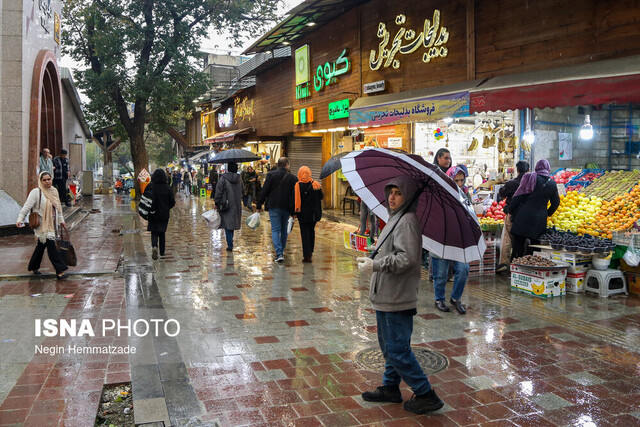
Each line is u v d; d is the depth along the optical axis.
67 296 6.74
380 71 12.88
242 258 9.73
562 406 3.73
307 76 16.75
